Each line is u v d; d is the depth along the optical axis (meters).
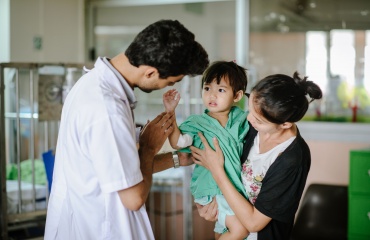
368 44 4.14
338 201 3.30
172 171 4.12
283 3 4.30
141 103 4.63
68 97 1.67
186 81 3.47
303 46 4.29
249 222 1.69
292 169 1.65
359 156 2.84
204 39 4.52
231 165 1.80
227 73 1.88
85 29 4.80
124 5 4.72
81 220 1.64
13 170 3.65
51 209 1.74
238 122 1.88
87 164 1.59
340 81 4.21
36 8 4.33
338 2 4.18
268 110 1.60
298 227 3.12
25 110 4.16
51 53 4.49
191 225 3.61
